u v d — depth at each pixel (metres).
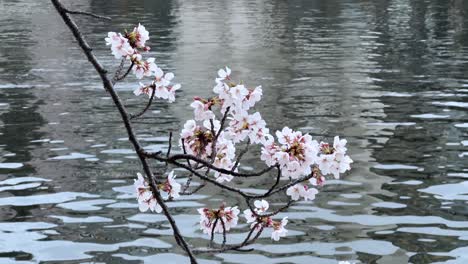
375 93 14.63
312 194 3.20
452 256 6.44
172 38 24.38
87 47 2.82
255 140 3.13
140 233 7.05
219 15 33.12
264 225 3.20
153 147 10.41
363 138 10.91
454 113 12.71
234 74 17.02
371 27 27.78
